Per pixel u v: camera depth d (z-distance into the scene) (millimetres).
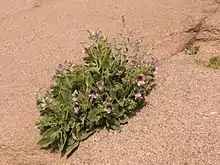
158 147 1186
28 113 1413
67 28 1775
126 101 1286
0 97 1501
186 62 1487
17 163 1269
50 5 1928
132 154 1188
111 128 1274
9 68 1638
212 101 1284
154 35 1652
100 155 1212
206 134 1183
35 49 1707
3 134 1351
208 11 1690
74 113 1254
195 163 1115
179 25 1669
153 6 1798
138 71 1318
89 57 1372
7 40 1786
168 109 1290
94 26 1750
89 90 1263
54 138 1252
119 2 1856
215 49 1524
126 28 1709
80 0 1911
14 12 1941
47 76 1560
